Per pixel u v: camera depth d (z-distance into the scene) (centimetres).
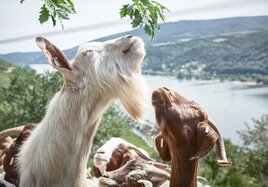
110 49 192
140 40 194
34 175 187
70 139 184
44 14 184
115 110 837
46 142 184
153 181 175
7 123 966
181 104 153
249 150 1013
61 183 185
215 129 153
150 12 196
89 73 186
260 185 899
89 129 189
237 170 902
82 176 190
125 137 745
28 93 998
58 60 183
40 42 179
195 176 154
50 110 190
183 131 149
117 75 187
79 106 185
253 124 1043
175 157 153
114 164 209
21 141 214
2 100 1029
